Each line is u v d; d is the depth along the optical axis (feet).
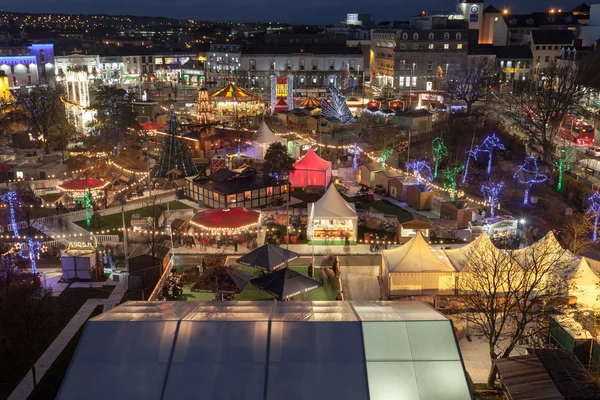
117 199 216.13
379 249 174.81
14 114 325.01
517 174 249.75
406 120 315.37
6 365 112.68
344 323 76.07
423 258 141.38
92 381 70.03
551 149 281.54
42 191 228.22
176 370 71.05
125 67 615.57
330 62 548.31
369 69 595.47
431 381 70.69
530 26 590.55
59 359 115.24
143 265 148.56
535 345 115.44
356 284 152.15
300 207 211.82
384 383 70.28
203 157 282.36
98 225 187.62
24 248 167.63
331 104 352.28
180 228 177.78
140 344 73.77
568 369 92.89
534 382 89.25
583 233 173.78
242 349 73.26
